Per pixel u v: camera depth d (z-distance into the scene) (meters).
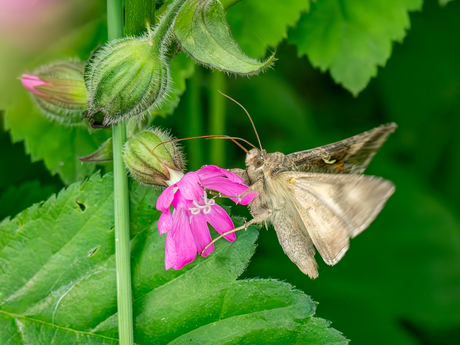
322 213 0.18
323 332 0.18
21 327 0.18
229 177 0.18
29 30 0.19
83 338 0.18
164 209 0.17
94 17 0.19
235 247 0.18
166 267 0.17
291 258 0.19
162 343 0.18
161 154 0.18
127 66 0.17
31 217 0.18
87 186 0.18
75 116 0.19
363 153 0.19
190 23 0.17
